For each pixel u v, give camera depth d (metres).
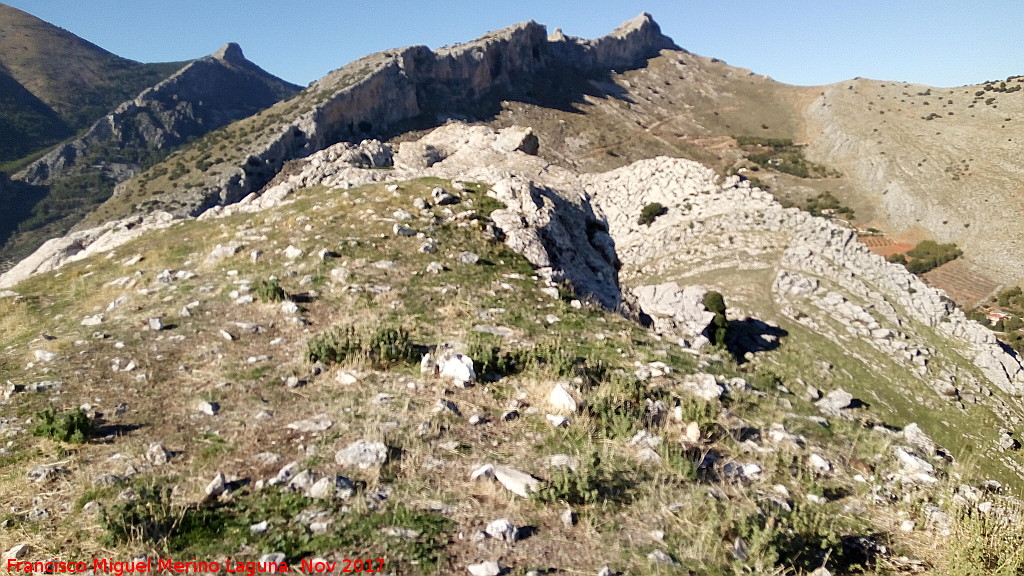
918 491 8.42
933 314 48.91
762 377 13.31
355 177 28.03
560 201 25.19
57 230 136.62
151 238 24.31
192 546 5.64
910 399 39.78
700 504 7.00
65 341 11.82
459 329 12.51
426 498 6.61
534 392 9.77
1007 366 43.59
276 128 134.25
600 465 7.70
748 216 63.91
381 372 10.08
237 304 13.72
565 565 5.74
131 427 8.17
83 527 5.98
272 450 7.48
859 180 157.88
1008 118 156.62
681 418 9.47
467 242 18.69
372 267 16.14
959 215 125.31
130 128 195.25
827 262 54.78
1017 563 6.34
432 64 177.00
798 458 8.90
